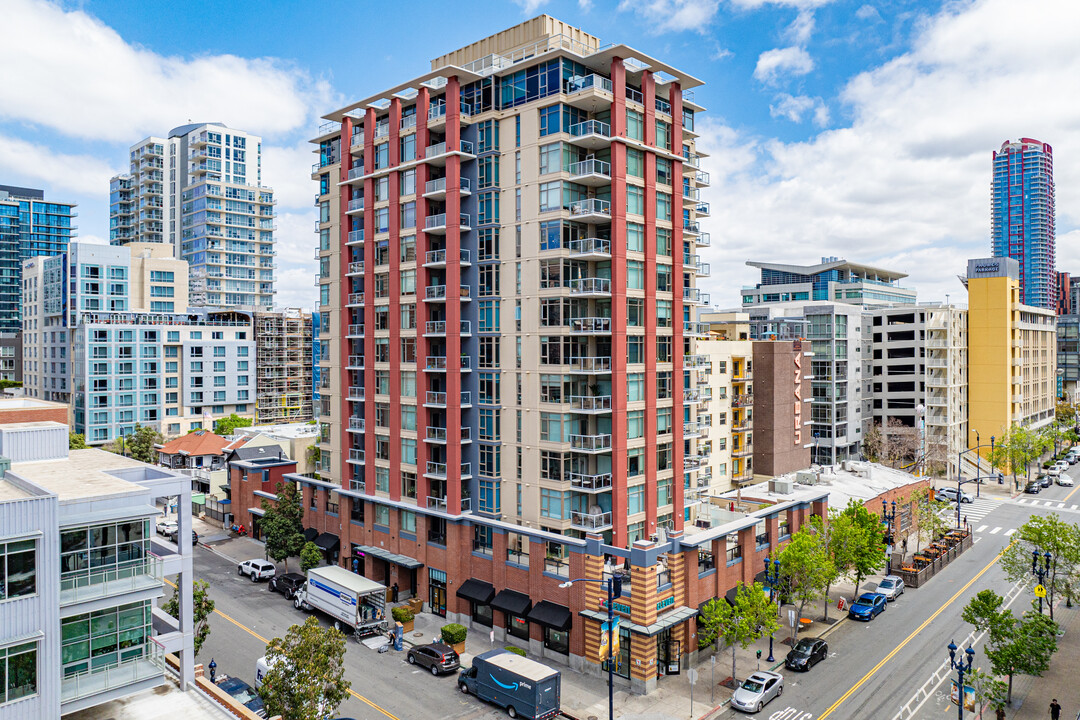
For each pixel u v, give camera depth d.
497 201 54.72
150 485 33.59
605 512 51.75
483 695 41.34
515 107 53.69
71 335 125.12
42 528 28.17
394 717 39.62
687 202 66.38
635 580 43.31
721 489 89.19
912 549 72.94
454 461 54.72
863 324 113.19
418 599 56.44
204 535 79.06
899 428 108.81
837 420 105.69
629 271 52.50
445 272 57.69
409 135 59.12
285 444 94.31
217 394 130.38
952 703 41.28
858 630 52.50
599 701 41.72
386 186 61.31
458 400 54.88
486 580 52.84
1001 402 120.56
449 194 54.97
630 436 52.56
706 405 84.69
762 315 133.25
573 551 46.41
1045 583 51.12
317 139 69.19
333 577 53.53
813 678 44.62
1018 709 41.09
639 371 53.41
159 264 141.62
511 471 54.16
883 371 115.31
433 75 55.56
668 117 56.34
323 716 34.50
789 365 95.56
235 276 176.62
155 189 187.12
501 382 54.72
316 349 151.12
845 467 80.00
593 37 60.12
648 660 42.53
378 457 62.59
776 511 55.53
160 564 33.06
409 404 58.84
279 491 72.25
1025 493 103.75
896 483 75.75
